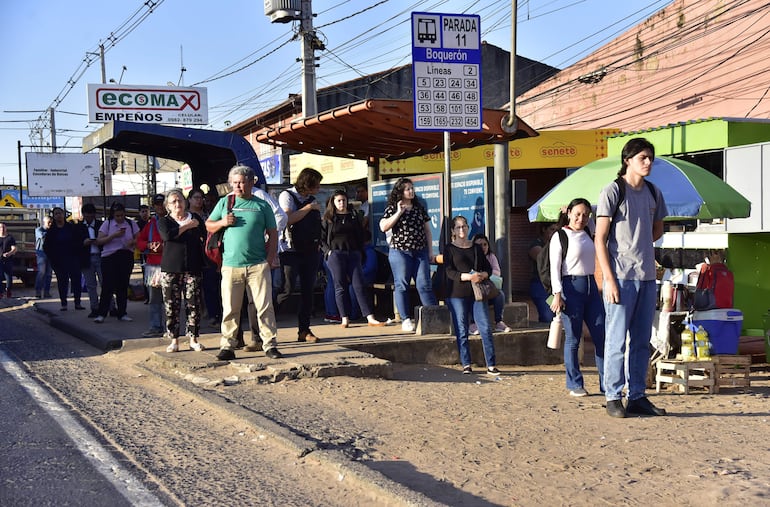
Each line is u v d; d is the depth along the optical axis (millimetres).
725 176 12773
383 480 4867
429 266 11062
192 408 7207
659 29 22875
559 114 27125
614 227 6789
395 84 36438
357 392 7809
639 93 23609
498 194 10984
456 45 9938
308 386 7988
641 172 6691
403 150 12977
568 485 4887
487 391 8391
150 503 4773
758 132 13094
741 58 20062
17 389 8227
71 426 6602
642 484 4848
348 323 11883
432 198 11945
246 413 6691
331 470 5258
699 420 6797
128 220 13742
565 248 7910
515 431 6320
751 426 6523
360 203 15109
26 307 18688
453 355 10602
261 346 9453
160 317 11422
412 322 11398
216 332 11609
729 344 9266
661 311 9484
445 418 6781
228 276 8805
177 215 9570
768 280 12656
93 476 5297
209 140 12852
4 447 6000
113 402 7539
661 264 13672
